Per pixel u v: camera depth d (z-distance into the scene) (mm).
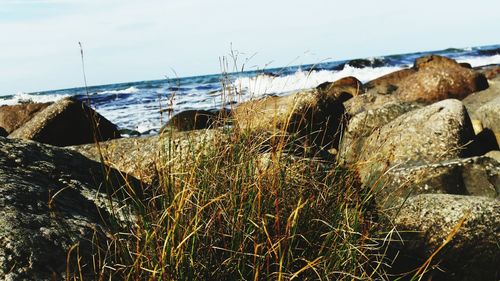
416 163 6520
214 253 2566
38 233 2521
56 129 9695
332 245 2707
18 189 2877
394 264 3682
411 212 3965
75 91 47844
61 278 2350
